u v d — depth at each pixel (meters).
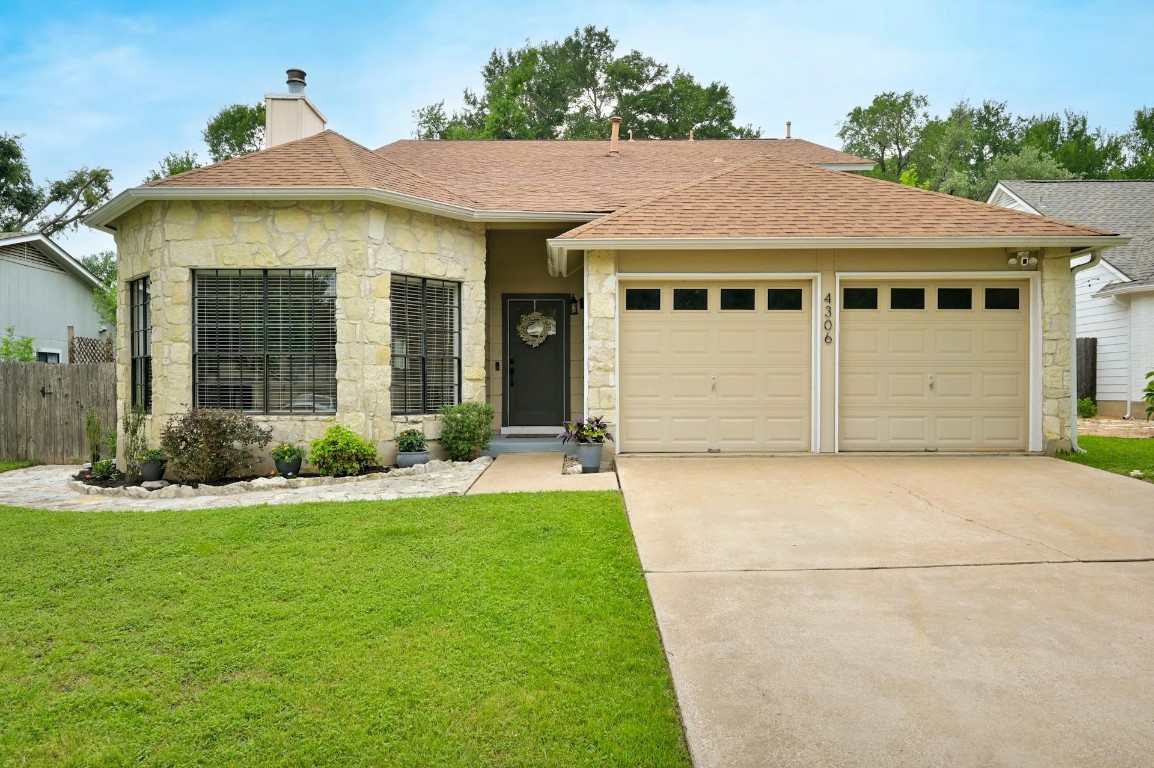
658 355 9.32
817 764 2.55
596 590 4.31
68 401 11.48
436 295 9.84
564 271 10.64
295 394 8.93
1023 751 2.61
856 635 3.65
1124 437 11.65
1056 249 9.10
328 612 4.00
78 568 4.86
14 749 2.71
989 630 3.69
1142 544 5.17
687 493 6.99
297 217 8.77
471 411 9.47
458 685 3.15
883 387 9.28
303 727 2.83
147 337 9.64
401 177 9.86
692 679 3.20
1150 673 3.21
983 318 9.24
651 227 9.10
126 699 3.06
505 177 12.48
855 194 10.00
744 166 10.90
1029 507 6.30
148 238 9.04
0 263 15.96
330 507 6.53
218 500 7.35
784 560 4.88
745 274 9.17
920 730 2.76
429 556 5.04
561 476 8.18
